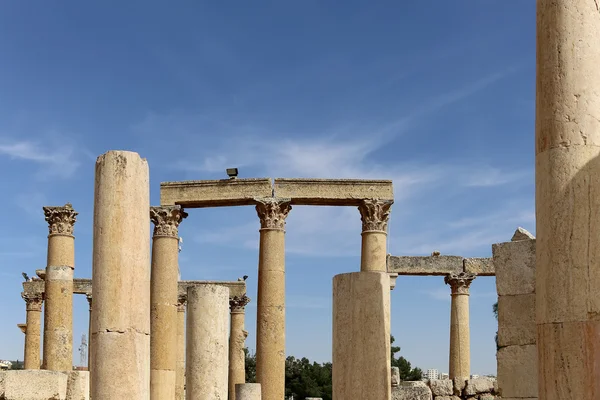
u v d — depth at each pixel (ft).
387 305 63.31
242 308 174.60
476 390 111.96
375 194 117.80
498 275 65.57
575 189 44.16
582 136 44.75
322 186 118.11
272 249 115.55
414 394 108.58
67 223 129.39
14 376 70.79
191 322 79.87
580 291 43.11
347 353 62.08
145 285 61.36
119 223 60.34
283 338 113.09
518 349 63.57
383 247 116.88
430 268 145.38
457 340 144.15
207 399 77.71
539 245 45.44
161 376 111.55
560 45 46.01
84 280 176.35
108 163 61.41
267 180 117.80
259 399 99.96
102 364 58.49
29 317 168.66
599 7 46.34
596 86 45.37
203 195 118.73
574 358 42.55
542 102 46.52
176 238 118.62
